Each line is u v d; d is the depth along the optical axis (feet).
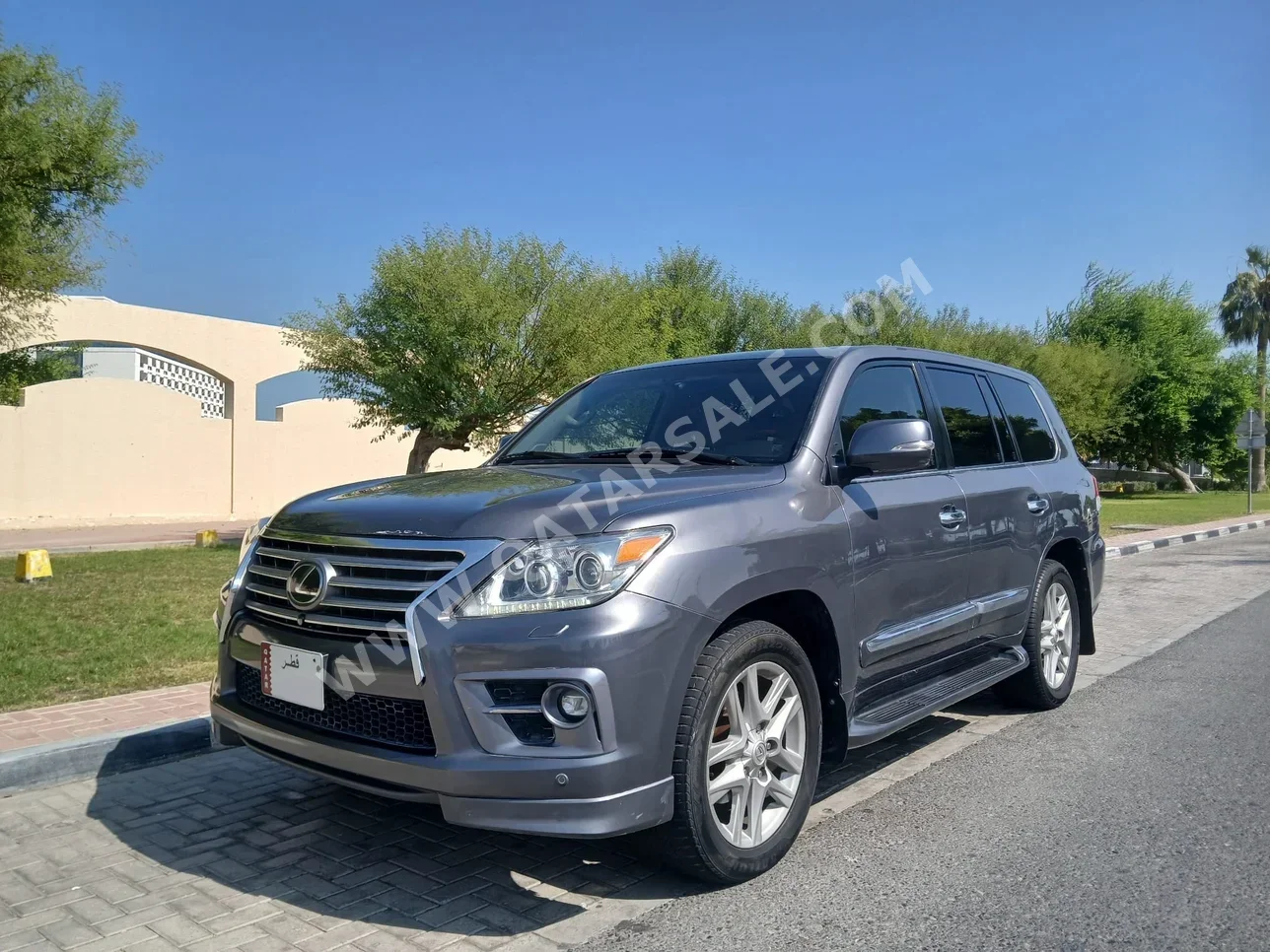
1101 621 29.01
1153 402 130.31
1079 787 13.93
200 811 13.12
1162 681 20.84
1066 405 103.65
